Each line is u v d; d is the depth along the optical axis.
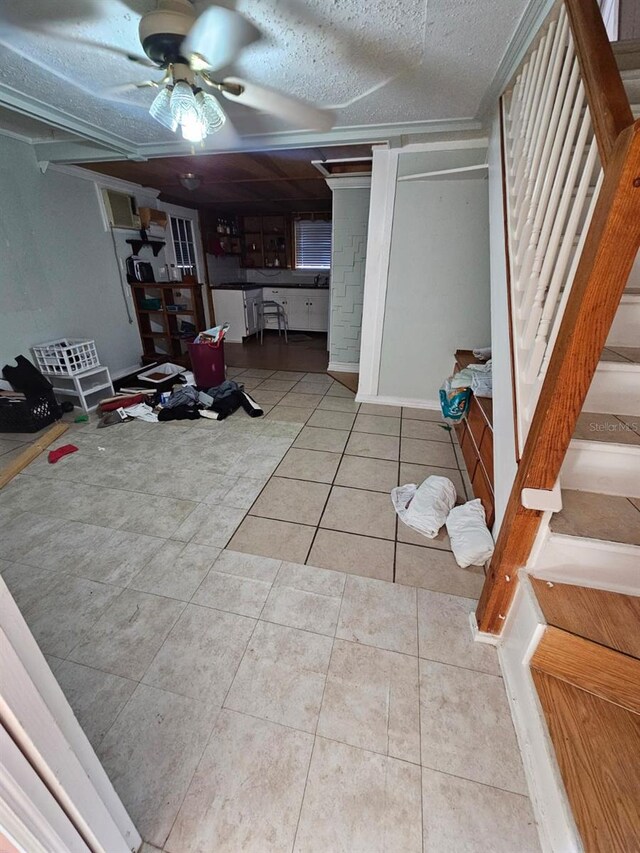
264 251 6.55
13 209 2.82
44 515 1.91
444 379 3.23
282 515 1.93
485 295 2.92
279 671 1.18
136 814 0.87
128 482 2.20
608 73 0.80
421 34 1.35
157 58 1.34
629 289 1.40
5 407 2.66
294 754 0.98
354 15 1.24
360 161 3.04
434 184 2.67
